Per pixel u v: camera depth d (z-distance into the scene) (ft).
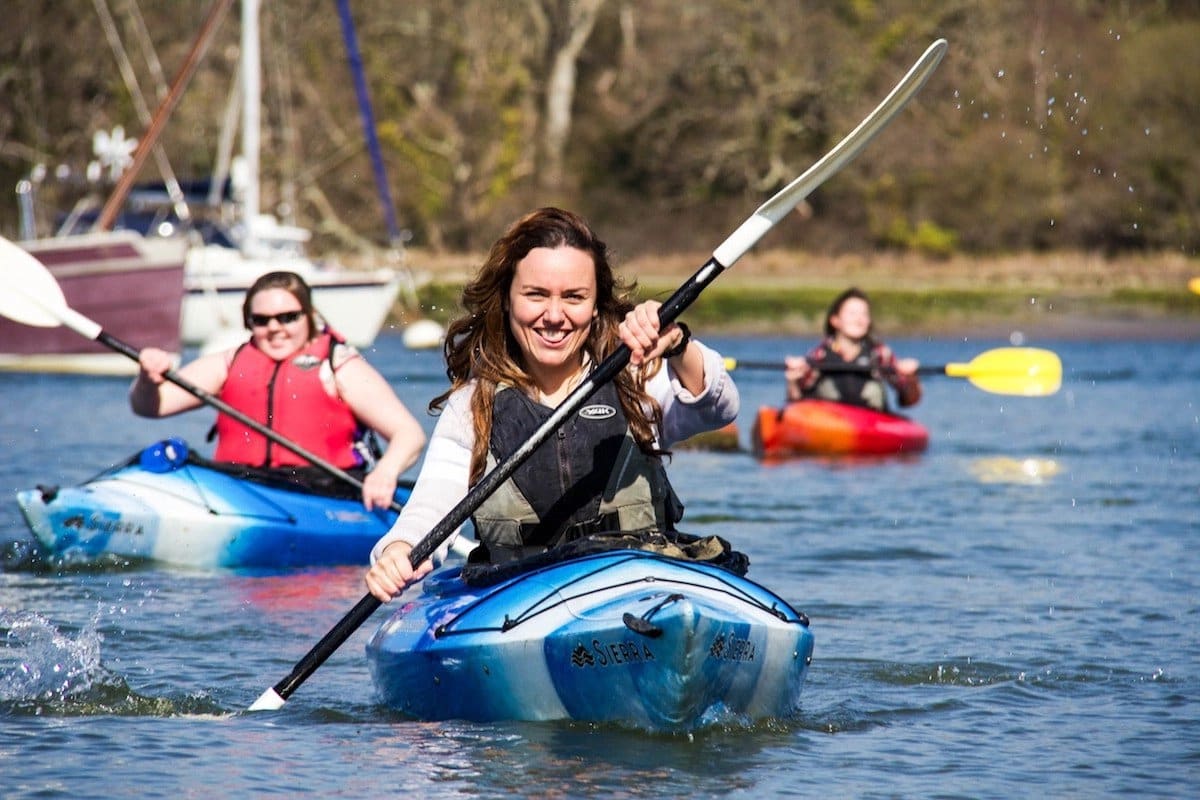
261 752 37.24
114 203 167.84
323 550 66.08
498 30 358.64
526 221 37.99
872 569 64.90
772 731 39.29
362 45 336.70
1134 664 47.96
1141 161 311.88
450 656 39.06
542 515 39.70
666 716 36.96
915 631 52.65
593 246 38.22
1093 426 132.46
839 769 36.14
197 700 42.88
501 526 39.70
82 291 160.86
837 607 56.75
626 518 39.63
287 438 66.64
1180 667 47.52
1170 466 103.30
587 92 376.89
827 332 114.73
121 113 297.94
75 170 290.97
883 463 106.32
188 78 170.71
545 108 366.43
